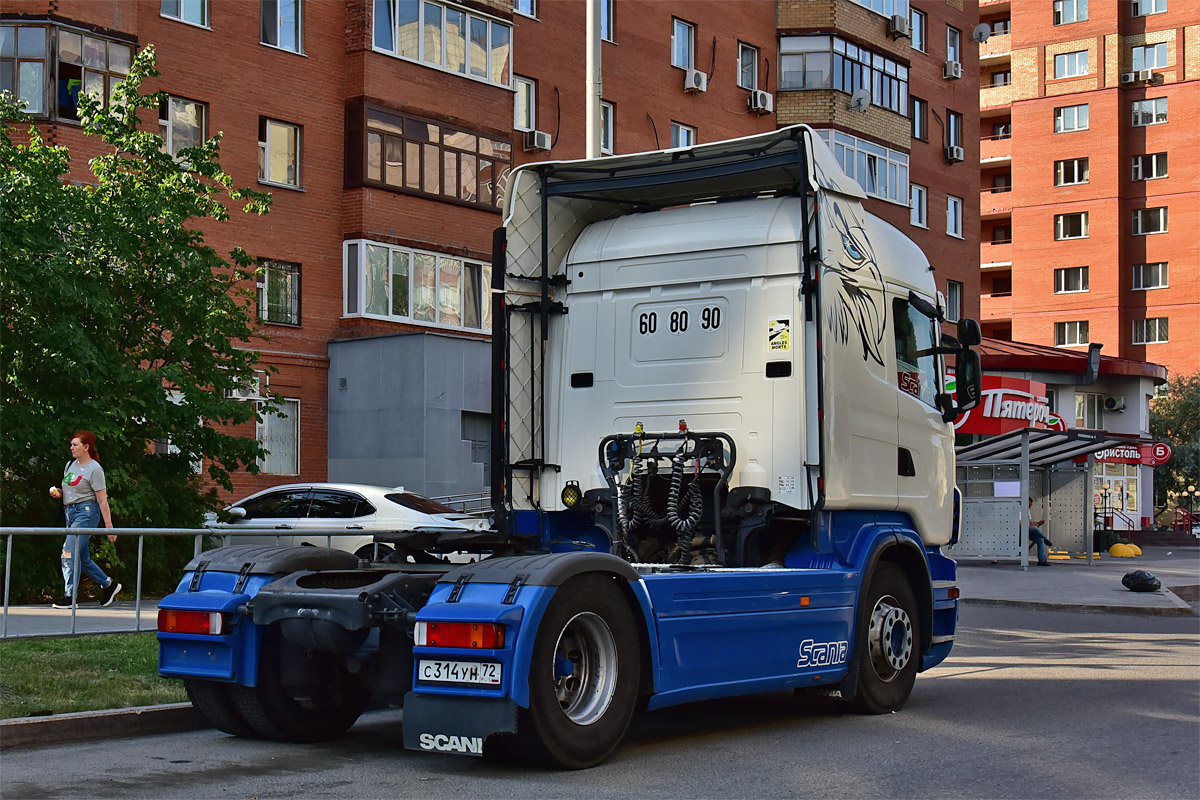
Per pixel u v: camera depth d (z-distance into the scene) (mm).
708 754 7801
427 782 6906
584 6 36281
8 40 24766
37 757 7508
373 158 30016
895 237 10414
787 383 9094
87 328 16484
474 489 29578
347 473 29469
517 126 34719
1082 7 71000
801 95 41531
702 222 9609
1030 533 31797
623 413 9680
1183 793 6832
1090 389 53656
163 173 17859
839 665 9039
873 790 6820
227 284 17938
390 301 30219
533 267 10023
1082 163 70812
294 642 7660
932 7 48438
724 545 9273
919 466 10180
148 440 17594
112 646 10562
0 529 10891
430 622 6910
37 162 16406
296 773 7141
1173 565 32938
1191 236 68812
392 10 30438
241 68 28266
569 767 7168
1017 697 10445
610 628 7273
